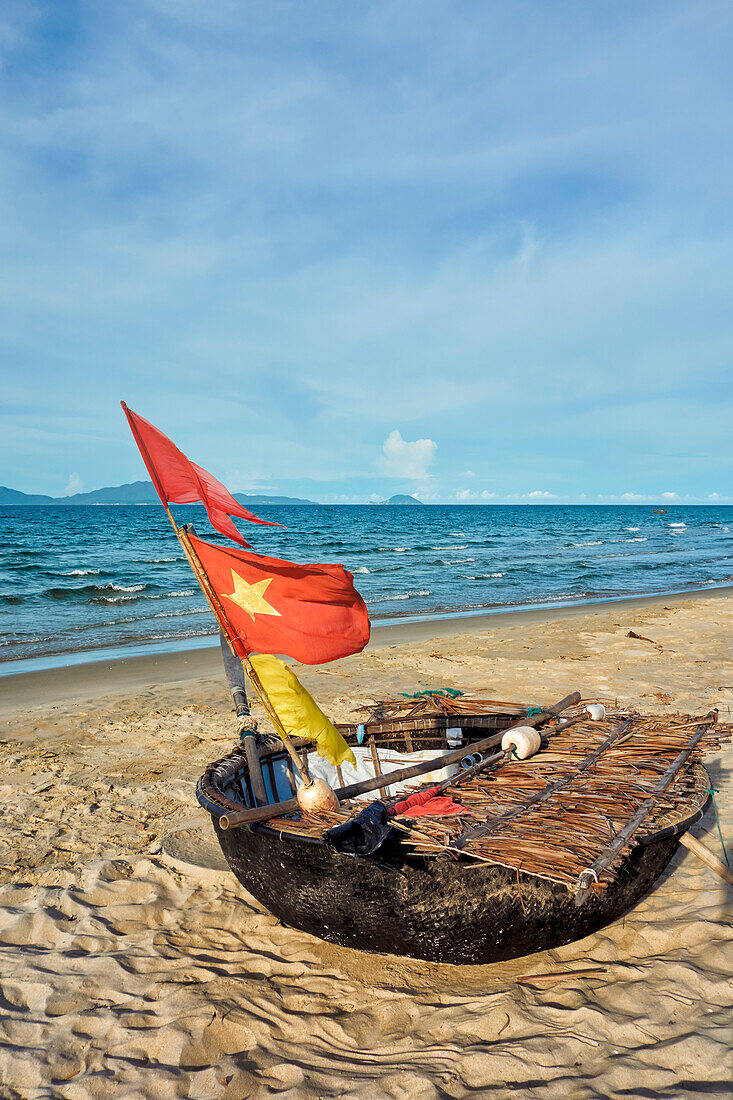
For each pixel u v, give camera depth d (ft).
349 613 10.73
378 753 13.65
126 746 20.03
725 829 13.85
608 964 9.66
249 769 11.76
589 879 7.68
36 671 31.40
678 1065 7.63
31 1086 7.83
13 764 18.57
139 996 9.38
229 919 11.34
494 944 8.91
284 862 9.07
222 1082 7.74
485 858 8.19
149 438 10.30
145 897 12.02
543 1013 8.67
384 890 8.60
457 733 13.87
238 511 10.86
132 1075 7.91
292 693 10.04
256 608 10.48
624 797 9.82
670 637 35.60
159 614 49.98
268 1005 9.13
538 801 9.70
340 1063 8.03
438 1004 9.03
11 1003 9.29
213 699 25.29
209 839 14.07
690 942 10.14
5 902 11.89
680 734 11.80
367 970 9.86
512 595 61.26
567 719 13.09
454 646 34.17
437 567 85.81
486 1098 7.34
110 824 14.90
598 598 59.47
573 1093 7.32
